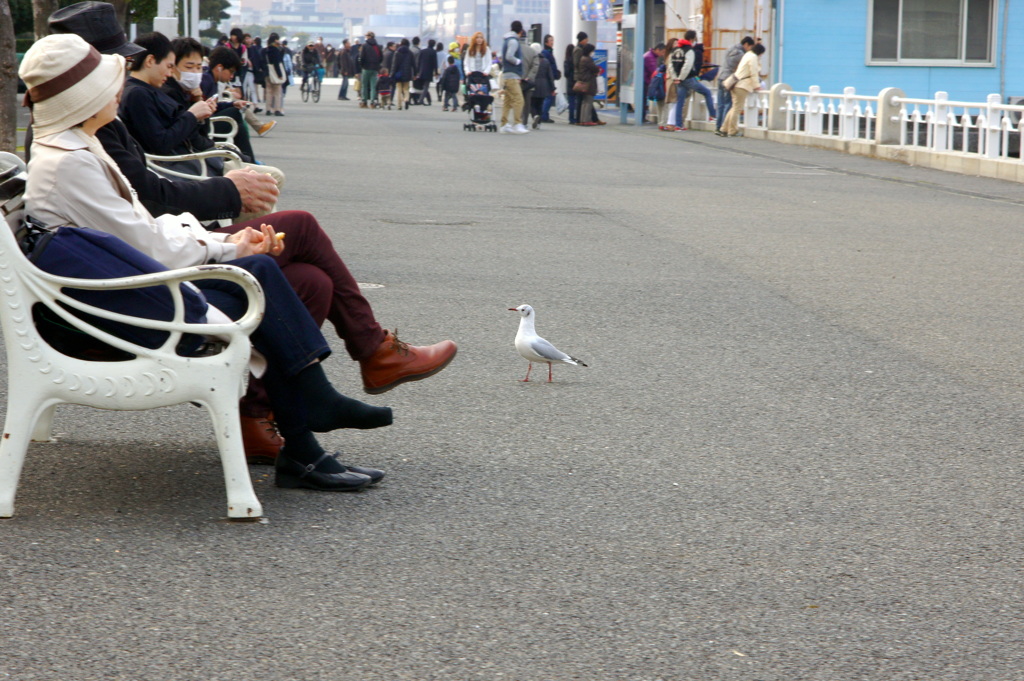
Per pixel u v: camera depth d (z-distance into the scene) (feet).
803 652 11.05
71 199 13.93
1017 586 12.73
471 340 24.58
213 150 27.40
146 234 14.16
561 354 21.22
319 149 74.54
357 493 15.19
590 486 15.74
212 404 13.71
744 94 98.07
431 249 36.24
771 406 20.08
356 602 11.89
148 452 16.43
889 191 57.72
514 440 17.78
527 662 10.71
